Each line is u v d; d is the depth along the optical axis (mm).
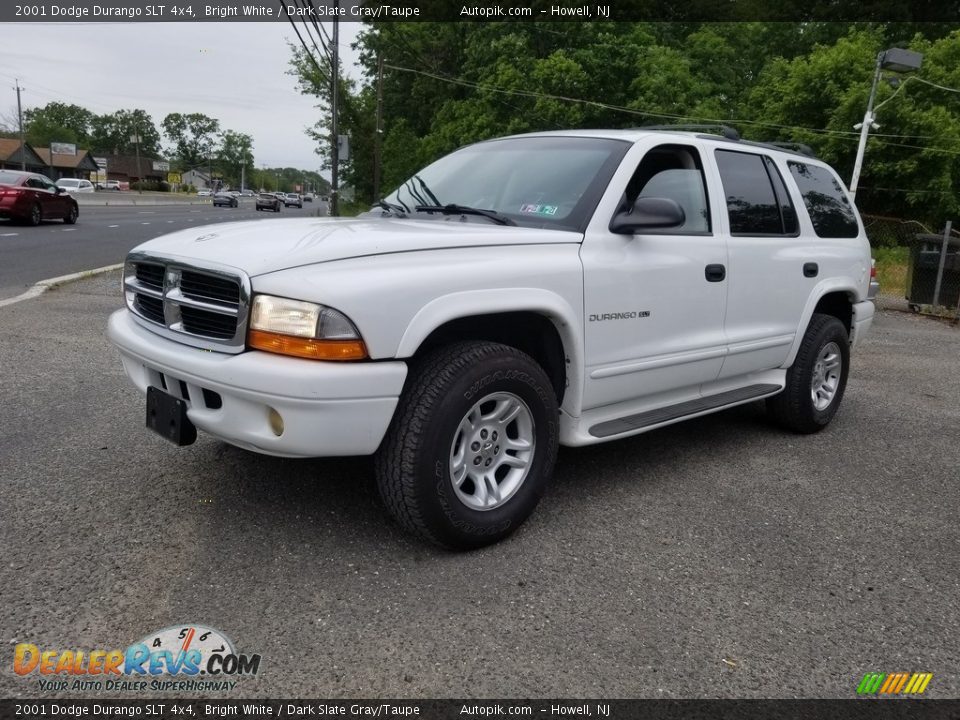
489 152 4285
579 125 34312
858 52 29219
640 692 2301
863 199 30625
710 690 2326
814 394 5066
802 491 4008
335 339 2623
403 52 43875
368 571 2902
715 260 4055
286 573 2857
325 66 33781
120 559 2902
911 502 3936
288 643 2445
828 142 28219
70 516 3242
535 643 2510
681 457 4480
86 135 137125
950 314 12570
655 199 3375
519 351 3146
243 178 146375
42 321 7402
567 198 3605
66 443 4113
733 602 2832
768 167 4695
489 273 2996
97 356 6125
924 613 2826
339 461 3977
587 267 3355
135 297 3432
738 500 3830
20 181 20484
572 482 3971
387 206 4215
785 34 42062
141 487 3574
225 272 2775
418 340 2775
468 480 3188
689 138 4105
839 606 2846
